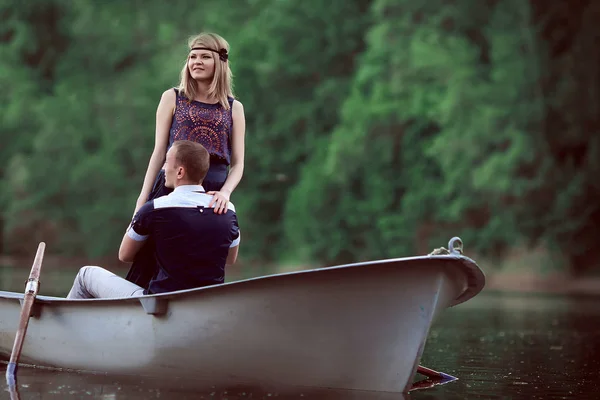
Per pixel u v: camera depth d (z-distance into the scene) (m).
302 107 53.56
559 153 40.53
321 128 53.38
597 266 38.94
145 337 6.43
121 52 60.41
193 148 6.54
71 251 55.97
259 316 5.99
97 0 62.12
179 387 6.01
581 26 39.59
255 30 56.03
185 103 7.24
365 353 5.87
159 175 7.13
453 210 41.41
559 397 5.91
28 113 58.56
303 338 5.95
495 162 38.50
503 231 39.78
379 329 5.80
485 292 28.14
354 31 53.81
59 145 56.12
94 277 7.09
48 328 7.01
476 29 45.16
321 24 54.41
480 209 41.41
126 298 6.39
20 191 55.62
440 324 13.19
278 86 54.62
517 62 40.28
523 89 39.81
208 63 7.20
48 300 6.90
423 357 8.52
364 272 5.66
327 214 49.28
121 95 56.53
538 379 6.87
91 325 6.73
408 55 44.47
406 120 45.44
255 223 54.12
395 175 47.34
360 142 46.38
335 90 52.81
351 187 48.81
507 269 39.84
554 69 39.81
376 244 47.38
